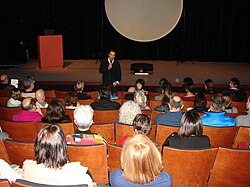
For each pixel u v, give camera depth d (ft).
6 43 45.09
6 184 7.07
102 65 25.90
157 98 20.03
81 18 46.68
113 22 35.76
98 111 15.65
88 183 7.61
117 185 6.68
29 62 44.01
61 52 39.47
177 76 35.91
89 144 10.08
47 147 7.39
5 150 10.66
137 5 35.09
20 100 17.57
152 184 6.61
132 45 47.37
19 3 44.50
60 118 12.75
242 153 9.66
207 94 22.16
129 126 11.87
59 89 31.89
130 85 32.60
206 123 13.46
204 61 46.60
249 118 14.08
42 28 46.29
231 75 36.65
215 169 10.18
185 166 9.86
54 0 45.65
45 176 7.46
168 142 10.47
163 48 47.21
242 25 45.09
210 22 45.68
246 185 10.16
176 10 34.99
